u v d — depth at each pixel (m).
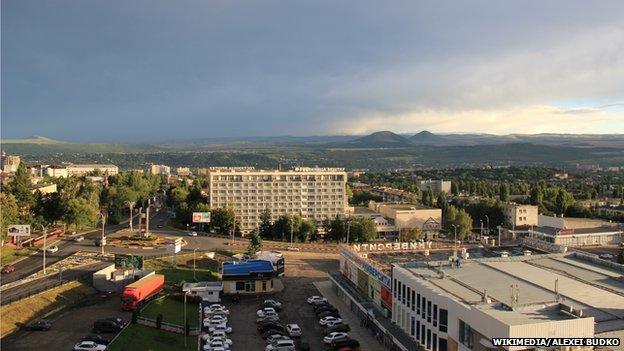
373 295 138.12
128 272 155.12
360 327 130.88
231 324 132.00
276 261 184.00
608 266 123.81
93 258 186.12
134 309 126.50
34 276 153.25
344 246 169.62
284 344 112.31
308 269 199.88
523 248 171.25
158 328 118.19
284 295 162.62
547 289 102.75
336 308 147.50
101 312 127.25
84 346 98.00
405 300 114.12
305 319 138.25
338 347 113.94
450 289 103.00
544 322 78.25
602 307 92.88
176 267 187.12
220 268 190.88
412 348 103.81
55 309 126.75
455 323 92.25
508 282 108.19
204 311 138.62
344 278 166.62
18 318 115.38
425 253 158.62
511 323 78.62
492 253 161.75
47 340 105.12
